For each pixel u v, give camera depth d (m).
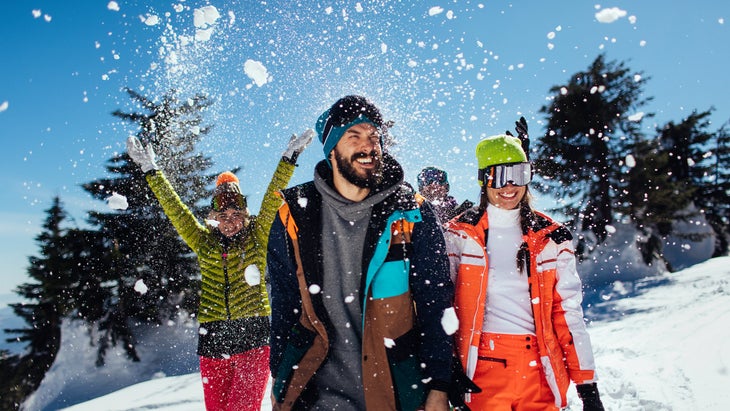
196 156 14.10
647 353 5.66
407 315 1.93
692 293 10.62
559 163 22.89
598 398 2.37
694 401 3.87
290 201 1.96
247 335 3.37
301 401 1.93
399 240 1.89
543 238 2.51
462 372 2.39
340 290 1.92
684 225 30.39
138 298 16.03
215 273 3.45
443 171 4.73
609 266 21.67
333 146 1.88
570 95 23.05
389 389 1.87
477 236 2.55
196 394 6.06
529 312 2.49
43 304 16.39
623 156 22.67
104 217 16.39
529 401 2.40
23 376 15.39
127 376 14.49
